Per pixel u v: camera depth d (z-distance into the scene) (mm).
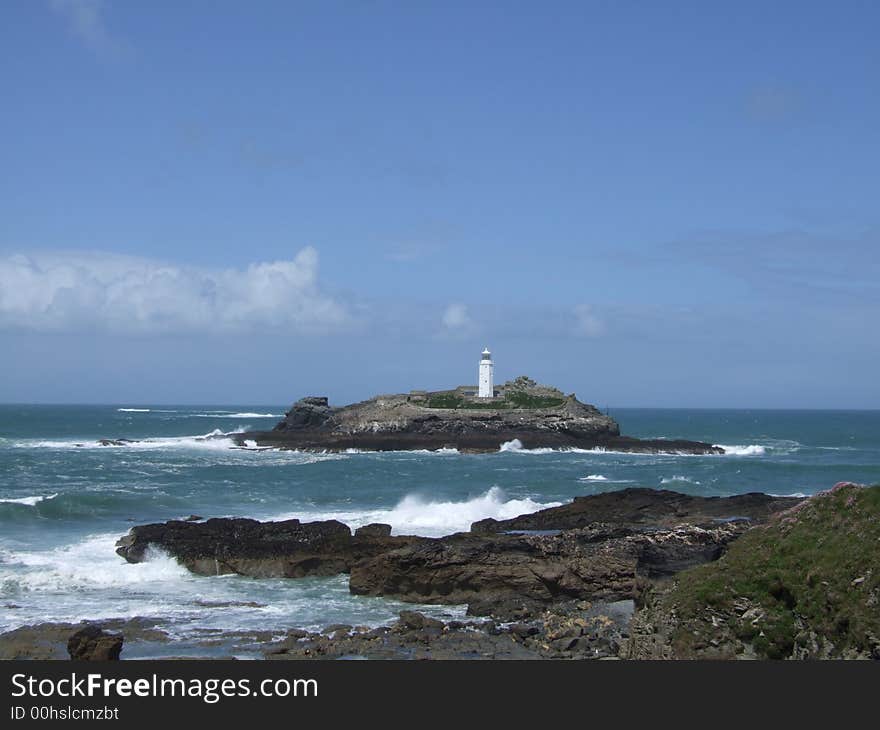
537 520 41625
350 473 75500
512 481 68500
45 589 31297
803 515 20219
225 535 36000
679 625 18422
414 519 47062
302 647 24312
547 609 29016
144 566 34062
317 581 33938
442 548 31719
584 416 124250
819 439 155375
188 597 30859
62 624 26234
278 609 29375
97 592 31172
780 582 18234
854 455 109625
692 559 30125
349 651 23984
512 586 30547
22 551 36094
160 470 74938
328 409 131500
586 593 29859
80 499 47844
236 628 26656
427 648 24453
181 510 49000
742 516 41031
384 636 25734
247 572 34375
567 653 23734
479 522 41625
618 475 75688
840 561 17781
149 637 25281
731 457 105000
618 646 23656
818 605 17359
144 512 47625
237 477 69938
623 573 29750
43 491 55875
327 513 48500
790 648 17422
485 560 31172
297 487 62438
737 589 18547
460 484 65938
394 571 31297
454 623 27172
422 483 66562
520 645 24781
